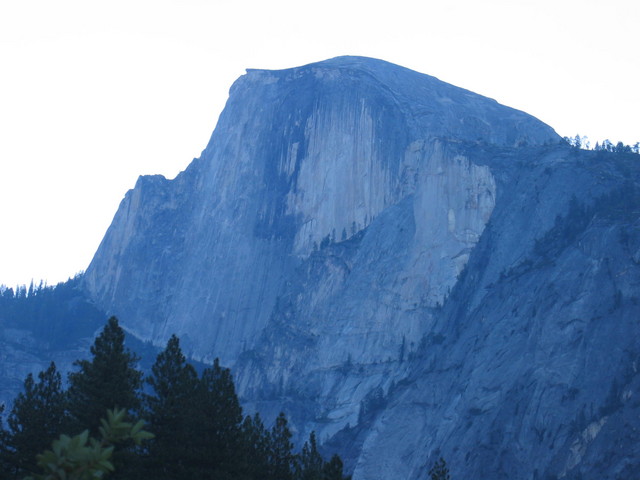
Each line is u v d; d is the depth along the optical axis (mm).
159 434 196500
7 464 196500
